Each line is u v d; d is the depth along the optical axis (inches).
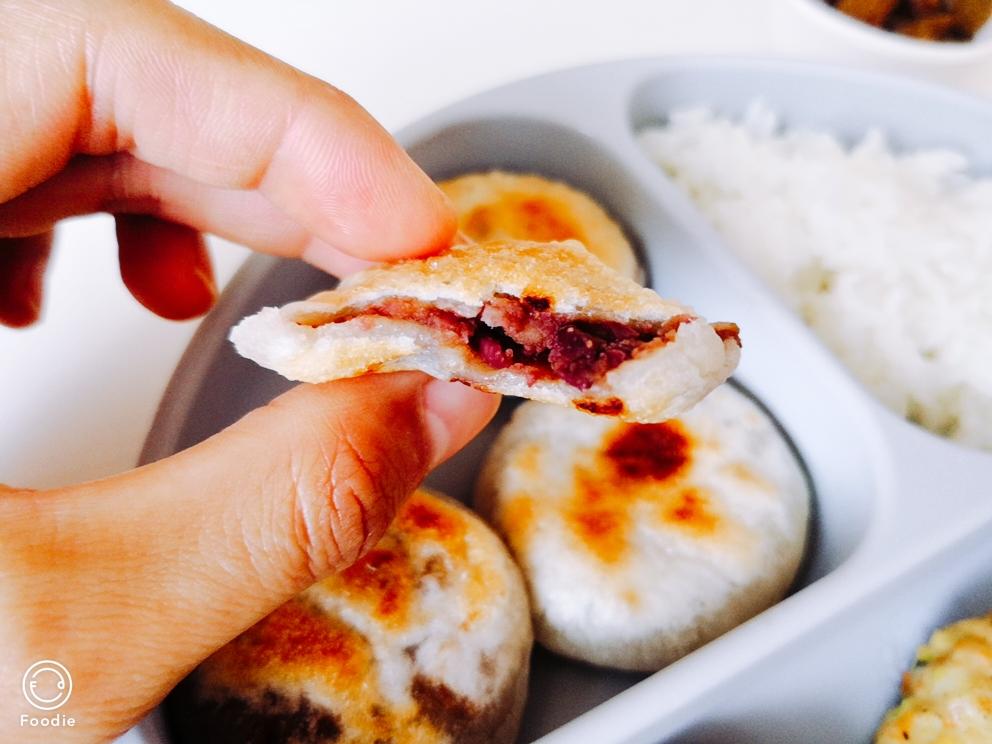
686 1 7.5
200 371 4.7
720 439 5.3
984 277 6.2
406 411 3.8
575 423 5.4
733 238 6.4
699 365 3.6
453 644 4.2
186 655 3.2
